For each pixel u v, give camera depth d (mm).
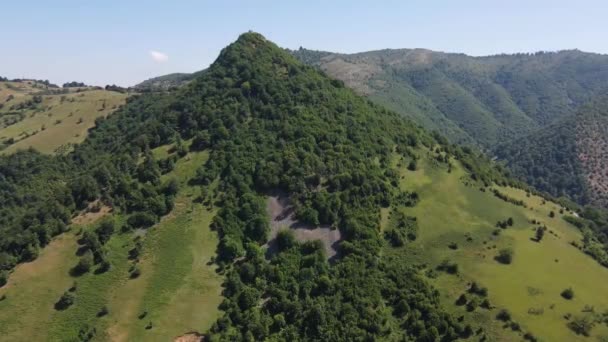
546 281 114250
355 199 128875
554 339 95438
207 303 103000
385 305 102688
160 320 98312
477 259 119438
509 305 103250
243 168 135375
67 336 94562
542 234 135625
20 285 104375
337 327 96875
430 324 97000
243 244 117750
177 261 111250
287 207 127500
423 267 115062
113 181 131250
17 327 96000
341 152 143250
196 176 133625
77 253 111875
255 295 103875
